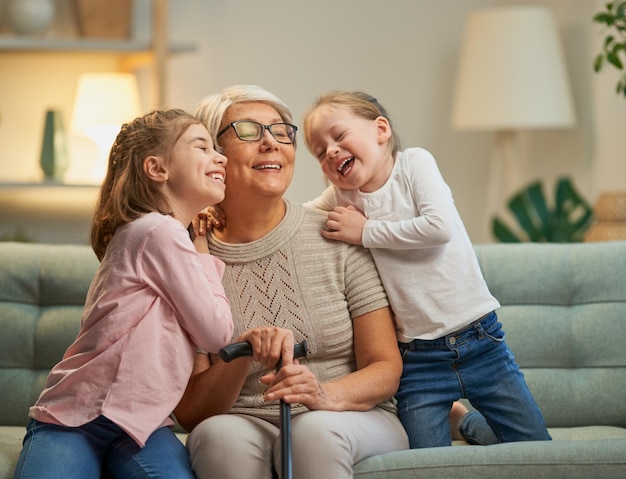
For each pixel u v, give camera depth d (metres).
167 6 4.55
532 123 4.48
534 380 2.71
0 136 4.57
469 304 2.37
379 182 2.44
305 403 2.09
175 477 2.03
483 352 2.39
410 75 4.95
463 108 4.59
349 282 2.37
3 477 2.10
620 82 3.83
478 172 5.02
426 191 2.35
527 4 4.94
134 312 2.09
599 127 4.55
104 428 2.09
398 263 2.37
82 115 4.27
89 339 2.11
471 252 2.41
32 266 2.79
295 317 2.32
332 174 2.44
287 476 1.99
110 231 2.22
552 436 2.57
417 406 2.39
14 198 4.61
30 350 2.75
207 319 2.08
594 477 2.06
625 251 2.79
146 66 4.68
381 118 2.46
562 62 4.56
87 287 2.77
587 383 2.71
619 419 2.70
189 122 2.22
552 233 4.50
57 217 4.64
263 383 2.09
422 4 4.95
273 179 2.33
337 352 2.35
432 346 2.38
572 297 2.78
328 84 4.88
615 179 4.44
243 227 2.39
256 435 2.12
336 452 2.06
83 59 4.62
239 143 2.33
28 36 4.33
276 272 2.35
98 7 4.39
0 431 2.60
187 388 2.27
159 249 2.10
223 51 4.78
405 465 2.11
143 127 2.23
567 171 4.75
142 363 2.06
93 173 4.65
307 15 4.85
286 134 2.36
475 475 2.08
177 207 2.23
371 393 2.24
